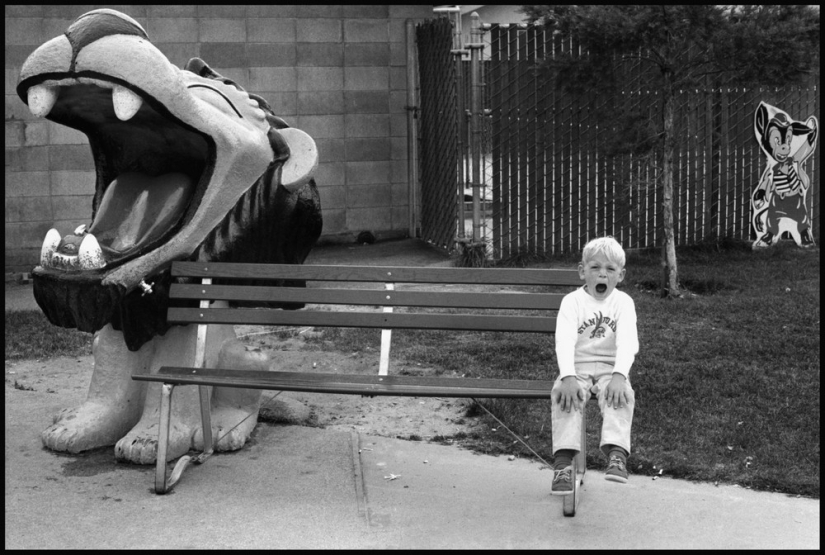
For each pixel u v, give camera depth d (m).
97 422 5.07
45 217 11.35
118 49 4.34
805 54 8.74
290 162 5.30
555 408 4.17
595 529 4.12
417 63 12.44
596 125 11.25
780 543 3.98
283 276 4.85
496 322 4.70
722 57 8.98
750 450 5.07
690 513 4.30
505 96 11.05
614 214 11.54
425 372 6.84
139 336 4.98
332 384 4.47
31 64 4.42
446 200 11.52
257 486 4.61
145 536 4.02
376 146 12.52
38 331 8.12
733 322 7.96
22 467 4.82
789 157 11.73
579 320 4.27
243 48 11.97
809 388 6.15
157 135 5.02
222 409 5.36
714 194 11.83
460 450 5.20
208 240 5.00
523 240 11.34
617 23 8.81
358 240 12.55
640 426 5.46
